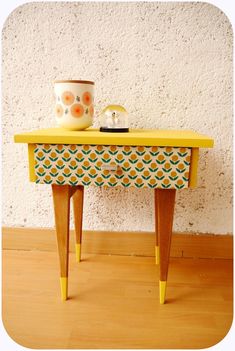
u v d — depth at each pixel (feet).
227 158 3.67
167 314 2.78
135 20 3.45
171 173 2.57
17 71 3.63
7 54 3.59
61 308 2.84
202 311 2.84
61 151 2.59
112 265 3.68
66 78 3.63
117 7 3.43
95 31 3.50
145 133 2.87
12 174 3.88
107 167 2.55
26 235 4.01
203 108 3.59
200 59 3.49
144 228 3.91
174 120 3.64
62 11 3.48
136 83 3.59
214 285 3.28
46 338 2.47
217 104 3.58
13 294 3.05
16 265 3.63
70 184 2.64
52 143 2.56
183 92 3.58
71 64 3.59
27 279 3.32
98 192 3.85
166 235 2.78
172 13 3.42
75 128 3.00
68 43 3.55
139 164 2.57
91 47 3.54
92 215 3.92
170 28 3.45
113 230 3.94
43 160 2.62
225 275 3.49
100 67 3.58
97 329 2.58
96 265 3.67
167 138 2.47
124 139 2.49
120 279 3.36
